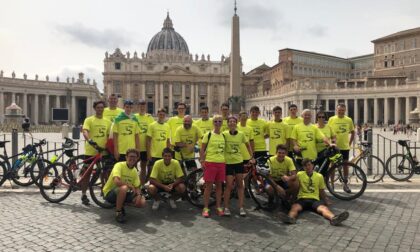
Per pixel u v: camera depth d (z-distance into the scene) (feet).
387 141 108.06
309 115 33.63
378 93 247.29
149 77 447.83
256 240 22.36
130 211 28.73
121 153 31.30
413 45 315.58
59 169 32.55
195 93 457.27
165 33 541.75
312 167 28.84
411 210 28.76
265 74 440.45
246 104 419.95
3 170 36.65
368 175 42.73
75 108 328.29
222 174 27.66
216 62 463.83
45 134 150.10
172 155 31.09
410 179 41.09
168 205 30.73
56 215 27.37
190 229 24.45
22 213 27.78
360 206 30.04
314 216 27.40
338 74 428.56
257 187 30.53
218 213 28.04
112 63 444.55
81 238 22.53
